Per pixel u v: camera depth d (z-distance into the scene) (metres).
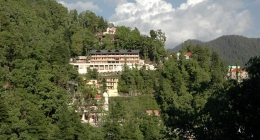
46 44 124.00
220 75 123.75
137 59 151.38
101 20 182.12
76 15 183.25
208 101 29.38
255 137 24.23
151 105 115.94
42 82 81.62
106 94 112.62
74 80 107.81
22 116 72.12
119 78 130.50
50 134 71.62
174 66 130.88
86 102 103.75
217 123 26.28
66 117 74.31
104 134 78.06
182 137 29.86
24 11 137.62
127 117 96.38
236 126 25.31
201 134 27.55
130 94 124.69
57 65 98.62
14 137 63.78
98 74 139.00
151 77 129.75
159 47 159.12
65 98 87.88
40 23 143.38
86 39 152.62
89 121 98.00
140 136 82.25
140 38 164.12
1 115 63.50
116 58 150.75
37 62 90.44
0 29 98.50
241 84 26.23
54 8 174.88
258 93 24.20
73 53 151.00
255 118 24.30
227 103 26.48
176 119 30.14
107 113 98.75
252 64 25.89
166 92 114.19
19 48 94.25
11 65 88.62
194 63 134.50
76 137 74.31
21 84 79.50
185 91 114.44
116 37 168.00
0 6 121.88
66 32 156.75
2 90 74.94
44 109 79.50
